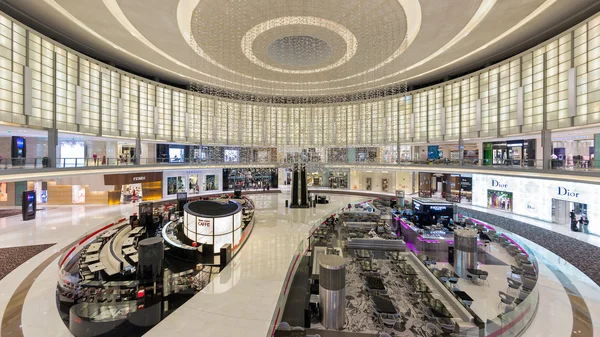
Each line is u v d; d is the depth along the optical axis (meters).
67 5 14.56
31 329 6.64
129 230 15.88
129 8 14.23
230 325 6.68
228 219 12.19
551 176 15.74
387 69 24.08
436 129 27.48
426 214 17.53
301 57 20.70
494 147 24.94
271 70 23.48
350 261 13.23
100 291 7.18
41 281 9.24
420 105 28.92
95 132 21.33
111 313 6.52
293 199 23.84
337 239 16.98
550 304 8.32
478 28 16.84
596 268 10.75
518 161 19.94
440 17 14.91
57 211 20.86
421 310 9.12
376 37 17.27
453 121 25.78
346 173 36.88
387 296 9.66
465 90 24.59
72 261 10.28
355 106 33.44
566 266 10.82
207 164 27.09
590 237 14.89
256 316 7.07
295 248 12.51
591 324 7.30
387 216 22.27
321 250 14.05
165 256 11.58
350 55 20.20
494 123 21.91
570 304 8.29
